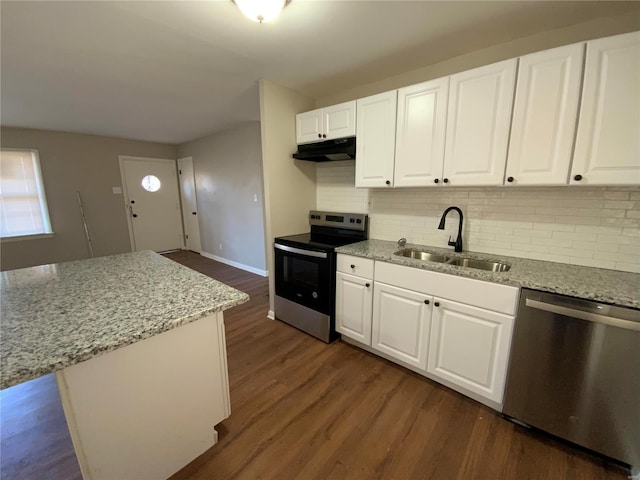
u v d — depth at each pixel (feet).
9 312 3.47
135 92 8.69
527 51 5.75
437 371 5.81
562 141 4.62
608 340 3.92
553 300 4.28
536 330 4.48
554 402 4.49
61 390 2.97
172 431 3.95
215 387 4.35
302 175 9.23
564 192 5.46
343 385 6.00
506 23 5.25
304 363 6.80
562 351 4.29
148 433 3.70
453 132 5.68
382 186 6.91
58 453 4.46
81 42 5.76
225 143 14.65
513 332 4.74
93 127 13.04
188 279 4.76
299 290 8.19
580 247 5.41
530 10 4.87
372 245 7.51
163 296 3.99
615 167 4.27
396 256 6.26
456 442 4.64
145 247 17.63
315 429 4.89
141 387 3.55
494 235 6.37
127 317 3.34
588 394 4.18
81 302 3.78
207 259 17.16
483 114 5.29
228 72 7.32
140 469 3.70
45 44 5.82
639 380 3.81
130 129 13.70
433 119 5.91
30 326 3.11
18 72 7.13
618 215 5.00
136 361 3.46
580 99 4.41
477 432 4.82
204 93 8.85
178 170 18.60
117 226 16.22
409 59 6.67
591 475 4.09
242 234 14.79
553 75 4.57
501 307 4.81
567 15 5.01
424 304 5.79
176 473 4.10
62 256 14.30
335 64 6.91
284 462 4.31
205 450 4.41
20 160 12.88
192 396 4.09
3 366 2.40
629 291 4.01
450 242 6.73
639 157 4.09
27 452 4.47
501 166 5.22
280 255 8.50
